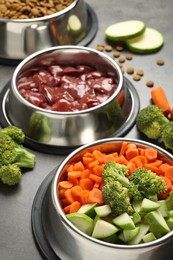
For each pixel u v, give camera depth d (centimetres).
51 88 85
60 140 80
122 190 69
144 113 82
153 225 68
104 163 74
